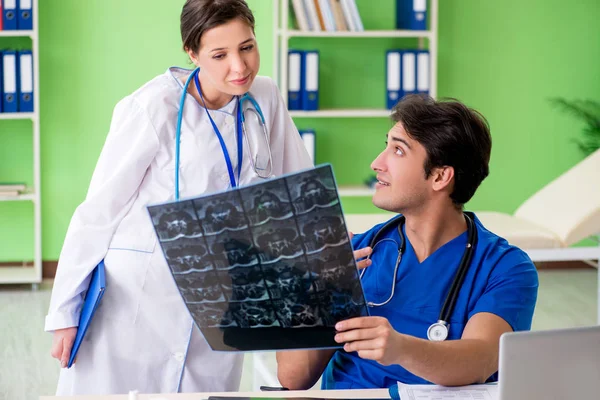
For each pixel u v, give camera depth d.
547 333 1.23
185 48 1.92
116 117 2.08
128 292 2.08
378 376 1.62
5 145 4.74
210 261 1.36
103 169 2.06
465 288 1.60
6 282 4.60
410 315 1.62
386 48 4.82
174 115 2.07
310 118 4.85
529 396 1.24
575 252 3.75
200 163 2.07
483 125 1.59
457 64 4.90
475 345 1.49
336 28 4.47
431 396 1.48
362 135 4.90
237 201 1.31
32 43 4.67
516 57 4.93
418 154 1.57
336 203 1.31
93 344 2.11
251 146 2.14
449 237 1.65
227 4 1.84
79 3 4.64
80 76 4.71
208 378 2.18
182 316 2.12
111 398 1.50
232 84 1.90
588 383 1.25
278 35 4.48
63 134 4.75
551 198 4.02
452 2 4.84
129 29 4.70
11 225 4.84
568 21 4.93
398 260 1.66
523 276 1.60
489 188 5.04
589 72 4.98
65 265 2.03
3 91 4.44
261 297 1.38
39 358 3.63
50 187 4.79
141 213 2.08
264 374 2.95
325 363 1.71
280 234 1.33
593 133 4.93
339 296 1.37
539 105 4.98
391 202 1.61
